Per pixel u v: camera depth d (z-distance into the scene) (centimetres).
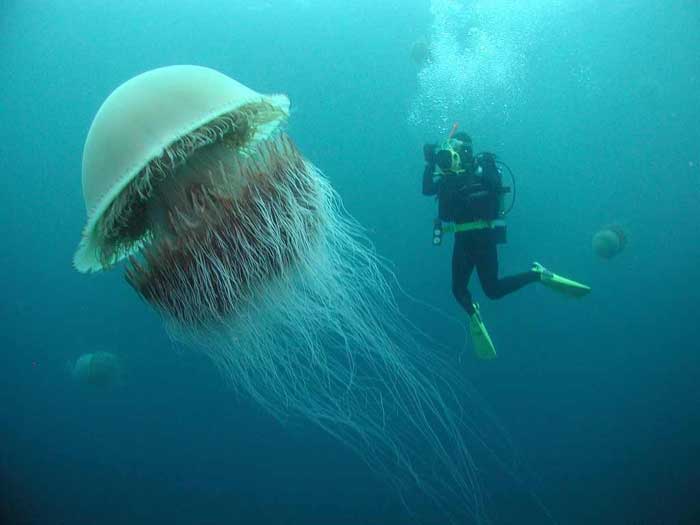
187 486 1150
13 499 1225
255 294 227
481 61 1109
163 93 203
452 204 554
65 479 1248
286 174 230
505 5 1091
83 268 236
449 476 916
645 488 917
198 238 210
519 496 951
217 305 220
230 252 214
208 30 1316
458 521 949
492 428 992
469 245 565
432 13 1212
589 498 930
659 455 954
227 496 1123
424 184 567
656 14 1135
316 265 253
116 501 1190
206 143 214
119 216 220
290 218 229
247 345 249
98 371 933
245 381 256
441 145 559
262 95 222
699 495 888
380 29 1295
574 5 1116
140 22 1265
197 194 211
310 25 1293
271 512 1083
